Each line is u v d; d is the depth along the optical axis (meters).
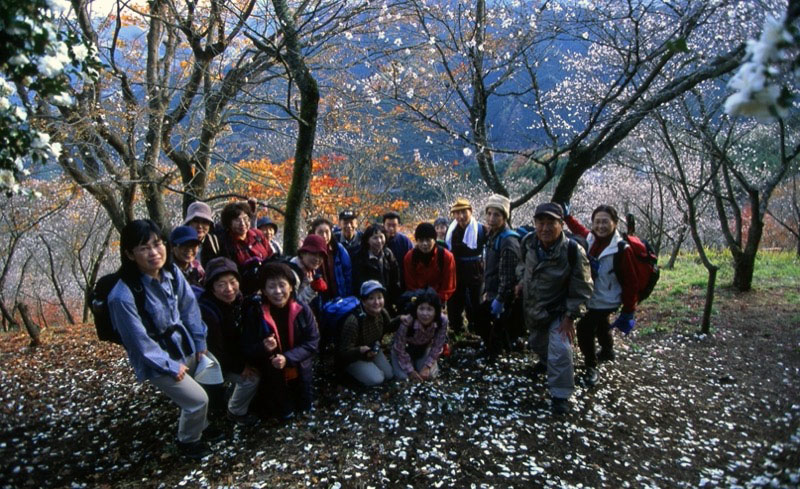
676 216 18.98
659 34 5.14
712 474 3.55
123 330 3.47
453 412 4.33
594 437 4.05
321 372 5.36
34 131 2.56
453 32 5.46
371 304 4.80
